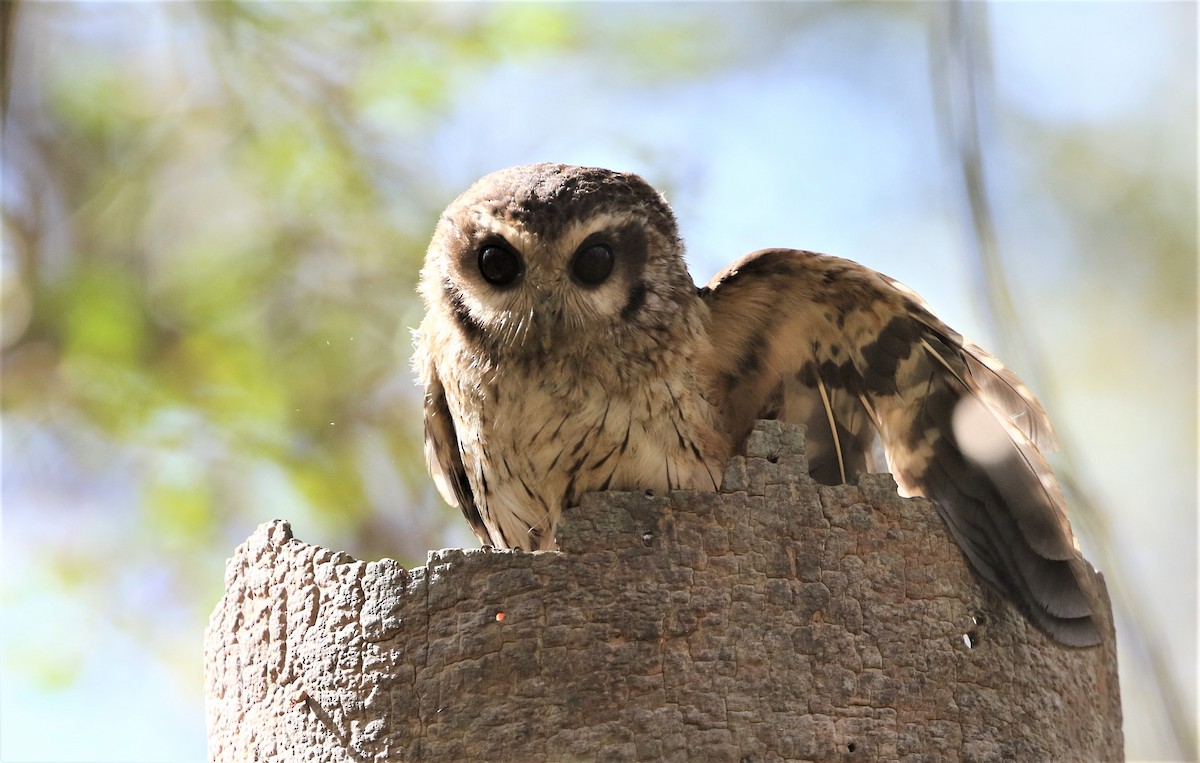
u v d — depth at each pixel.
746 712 6.51
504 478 9.08
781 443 7.07
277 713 6.82
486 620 6.57
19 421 13.70
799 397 8.94
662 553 6.71
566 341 8.54
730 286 8.45
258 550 7.08
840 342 8.53
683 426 8.75
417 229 14.33
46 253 14.43
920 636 6.90
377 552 13.46
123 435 13.48
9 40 14.35
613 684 6.46
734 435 9.15
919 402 8.30
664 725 6.42
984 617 7.07
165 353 13.88
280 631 6.90
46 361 13.82
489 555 6.66
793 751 6.48
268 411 13.52
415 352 9.82
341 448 13.63
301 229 14.38
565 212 8.55
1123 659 12.38
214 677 7.31
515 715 6.43
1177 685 12.57
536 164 9.22
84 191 14.80
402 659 6.60
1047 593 7.34
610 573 6.64
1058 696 7.13
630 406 8.64
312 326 13.99
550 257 8.52
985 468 7.94
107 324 13.64
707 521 6.82
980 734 6.80
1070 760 7.07
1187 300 17.06
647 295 8.67
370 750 6.52
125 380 13.48
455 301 8.89
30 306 14.09
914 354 8.32
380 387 13.95
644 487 8.76
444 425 9.94
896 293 8.09
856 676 6.72
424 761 6.44
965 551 7.22
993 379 8.11
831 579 6.86
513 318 8.58
